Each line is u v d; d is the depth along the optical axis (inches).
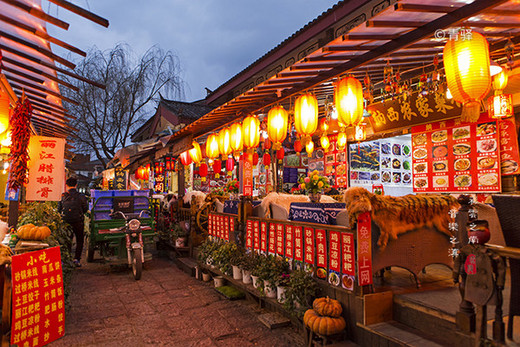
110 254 329.7
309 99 186.9
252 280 214.4
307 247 172.7
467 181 249.1
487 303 96.7
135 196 348.2
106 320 186.9
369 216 140.4
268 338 162.1
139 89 783.1
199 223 327.3
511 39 167.8
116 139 793.6
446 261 157.4
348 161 363.3
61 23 113.2
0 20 118.1
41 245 160.2
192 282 269.6
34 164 208.7
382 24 120.5
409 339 116.6
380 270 155.3
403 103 269.1
